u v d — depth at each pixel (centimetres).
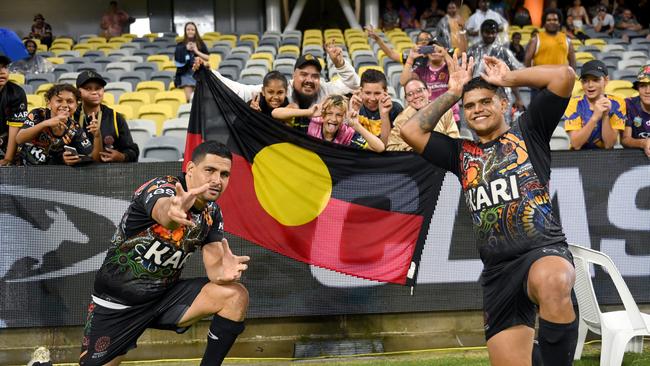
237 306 368
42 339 499
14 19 1989
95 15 1994
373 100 528
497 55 724
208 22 2011
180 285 376
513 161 331
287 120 513
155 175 498
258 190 500
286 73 1105
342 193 500
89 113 524
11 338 499
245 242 502
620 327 418
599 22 1628
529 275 321
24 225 498
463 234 503
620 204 504
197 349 491
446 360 452
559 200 503
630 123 545
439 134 353
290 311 502
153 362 468
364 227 500
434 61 633
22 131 499
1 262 496
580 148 541
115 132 527
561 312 311
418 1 1897
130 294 363
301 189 501
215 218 375
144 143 691
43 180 498
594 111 526
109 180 498
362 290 503
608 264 418
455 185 501
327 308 503
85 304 498
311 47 1377
